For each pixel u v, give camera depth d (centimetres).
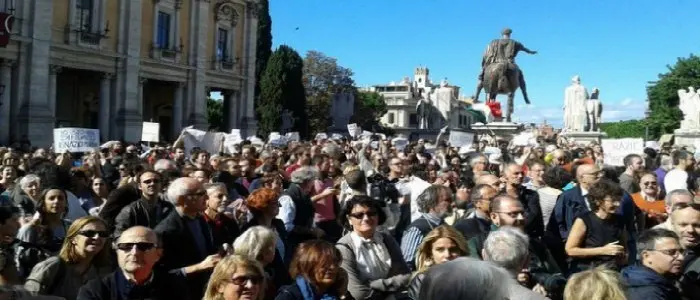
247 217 955
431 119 7450
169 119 6400
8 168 1324
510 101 3906
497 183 1034
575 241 827
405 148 2936
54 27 4519
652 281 638
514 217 784
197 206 796
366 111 10306
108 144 2328
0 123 4141
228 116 6378
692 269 727
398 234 1196
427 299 324
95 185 1236
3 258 613
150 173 920
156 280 651
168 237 759
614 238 827
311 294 646
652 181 1146
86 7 4778
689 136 3950
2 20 3647
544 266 774
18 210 882
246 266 580
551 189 1049
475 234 830
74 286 677
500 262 610
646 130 8519
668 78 9131
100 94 4959
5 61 4172
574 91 3956
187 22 5716
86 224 693
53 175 1099
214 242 848
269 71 7594
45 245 804
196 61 5753
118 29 5009
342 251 750
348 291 734
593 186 843
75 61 4650
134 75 5091
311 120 9625
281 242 884
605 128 10644
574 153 2302
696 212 756
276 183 1177
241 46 6400
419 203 893
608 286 516
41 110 4316
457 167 1900
